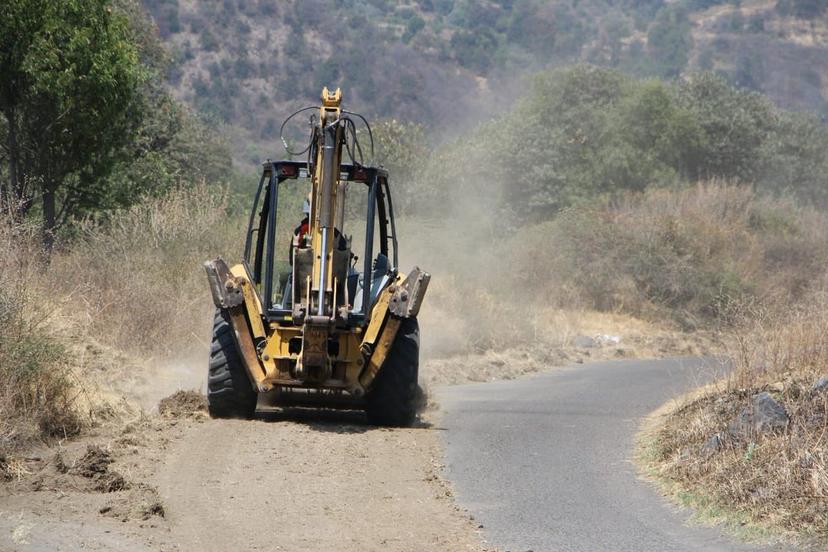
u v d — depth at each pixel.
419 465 22.84
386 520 18.69
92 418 25.19
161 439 23.56
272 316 26.50
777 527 18.42
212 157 99.81
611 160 106.56
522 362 47.25
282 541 17.22
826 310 32.31
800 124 137.38
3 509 17.83
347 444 24.31
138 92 58.53
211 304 40.75
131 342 34.91
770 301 63.84
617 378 42.03
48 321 30.88
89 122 50.50
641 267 73.19
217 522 18.03
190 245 46.09
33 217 52.09
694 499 20.48
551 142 99.19
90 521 17.48
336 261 26.88
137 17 84.25
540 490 21.38
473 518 19.19
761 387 26.33
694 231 80.75
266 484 20.50
